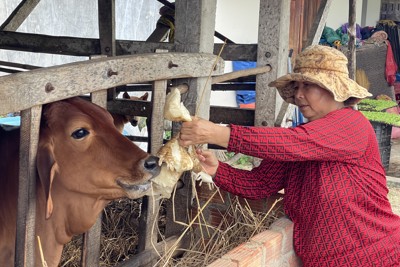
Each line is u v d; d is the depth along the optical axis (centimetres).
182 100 357
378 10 1675
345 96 289
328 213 297
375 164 305
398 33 1538
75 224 264
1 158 268
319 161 301
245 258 267
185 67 333
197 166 282
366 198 297
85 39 493
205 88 326
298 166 319
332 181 295
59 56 820
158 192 270
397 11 1731
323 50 297
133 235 410
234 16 1047
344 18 1416
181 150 266
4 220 263
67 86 243
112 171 251
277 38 439
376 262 298
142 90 528
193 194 372
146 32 936
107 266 373
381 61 1368
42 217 258
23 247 239
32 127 230
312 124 285
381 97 1323
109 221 423
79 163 252
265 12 440
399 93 1482
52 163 239
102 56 273
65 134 248
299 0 1153
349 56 688
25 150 232
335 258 300
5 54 738
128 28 896
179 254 373
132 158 250
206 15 357
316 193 300
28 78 222
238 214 379
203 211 386
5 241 264
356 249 297
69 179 255
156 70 306
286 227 311
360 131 293
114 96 421
